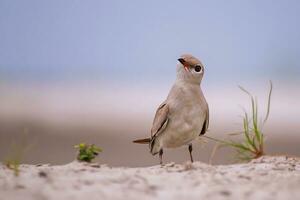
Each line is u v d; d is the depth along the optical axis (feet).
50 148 75.41
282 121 115.34
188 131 32.86
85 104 148.77
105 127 101.45
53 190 21.15
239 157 31.71
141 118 120.06
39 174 23.79
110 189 21.40
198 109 32.94
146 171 25.38
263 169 26.84
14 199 19.92
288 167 27.58
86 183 22.26
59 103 148.36
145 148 76.69
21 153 34.32
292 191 21.36
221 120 111.55
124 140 86.02
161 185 22.12
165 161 64.64
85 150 28.04
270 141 83.35
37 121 106.63
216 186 22.11
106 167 26.76
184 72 32.96
